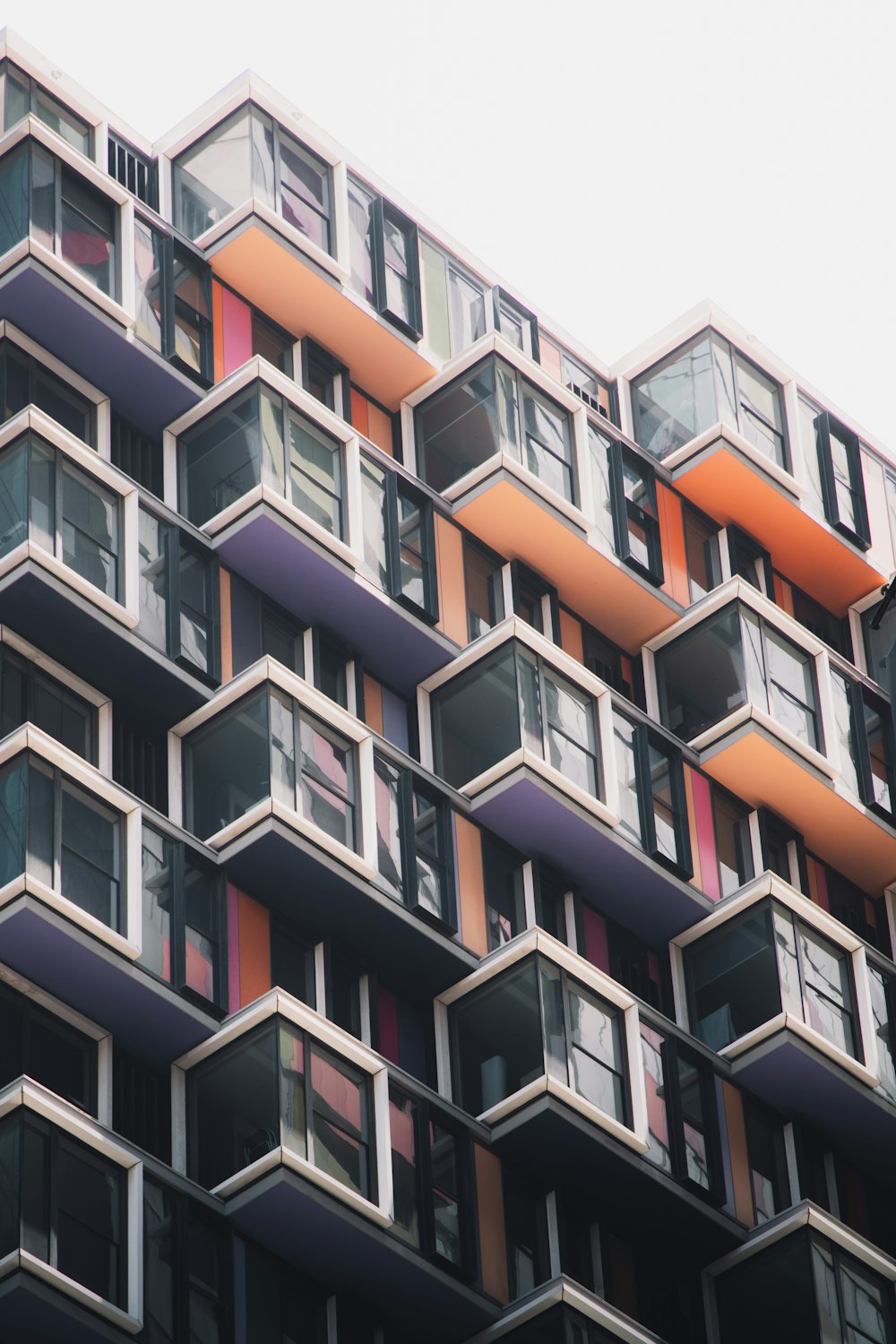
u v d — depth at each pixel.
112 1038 46.38
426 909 50.03
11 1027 45.22
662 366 61.38
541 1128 49.06
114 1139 44.25
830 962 54.56
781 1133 53.69
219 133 56.44
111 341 51.75
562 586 57.00
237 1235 45.62
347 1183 46.06
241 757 49.12
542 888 53.16
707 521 60.34
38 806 45.72
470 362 56.97
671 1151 50.69
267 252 55.00
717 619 57.31
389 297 56.81
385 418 57.25
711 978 54.12
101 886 46.12
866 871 58.44
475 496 55.53
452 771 53.03
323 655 52.88
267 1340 45.25
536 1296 47.56
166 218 55.94
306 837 48.62
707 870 55.16
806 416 62.25
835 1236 51.06
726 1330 50.91
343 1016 49.62
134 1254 43.53
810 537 60.84
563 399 57.72
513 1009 50.06
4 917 44.84
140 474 52.56
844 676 58.94
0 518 48.56
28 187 51.59
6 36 54.81
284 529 51.50
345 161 57.50
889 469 64.31
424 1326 47.78
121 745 49.34
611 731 54.12
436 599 54.00
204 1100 46.41
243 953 48.22
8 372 50.88
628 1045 50.88
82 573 48.62
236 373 52.81
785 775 56.50
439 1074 50.03
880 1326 50.78
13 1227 42.38
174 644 49.41
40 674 48.22
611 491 57.81
